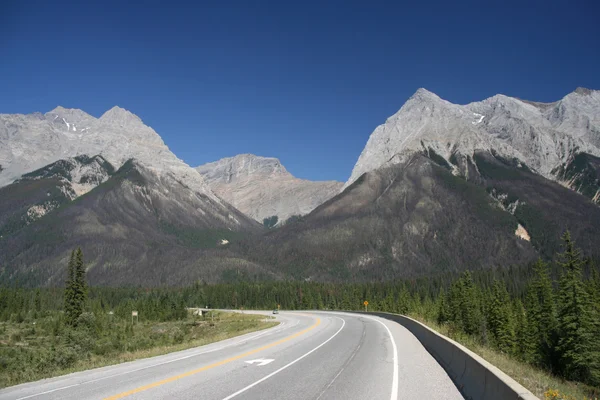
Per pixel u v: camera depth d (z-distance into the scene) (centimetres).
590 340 3023
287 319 5631
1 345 5150
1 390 1173
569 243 3672
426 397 1024
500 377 812
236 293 14825
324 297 14012
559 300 3641
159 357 1819
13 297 10588
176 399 1005
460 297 6419
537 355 3481
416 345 2162
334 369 1433
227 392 1080
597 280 6738
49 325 7419
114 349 4522
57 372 1484
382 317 5022
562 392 884
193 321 8562
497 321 5247
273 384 1180
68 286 7369
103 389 1127
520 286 12394
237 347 2166
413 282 15812
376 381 1219
